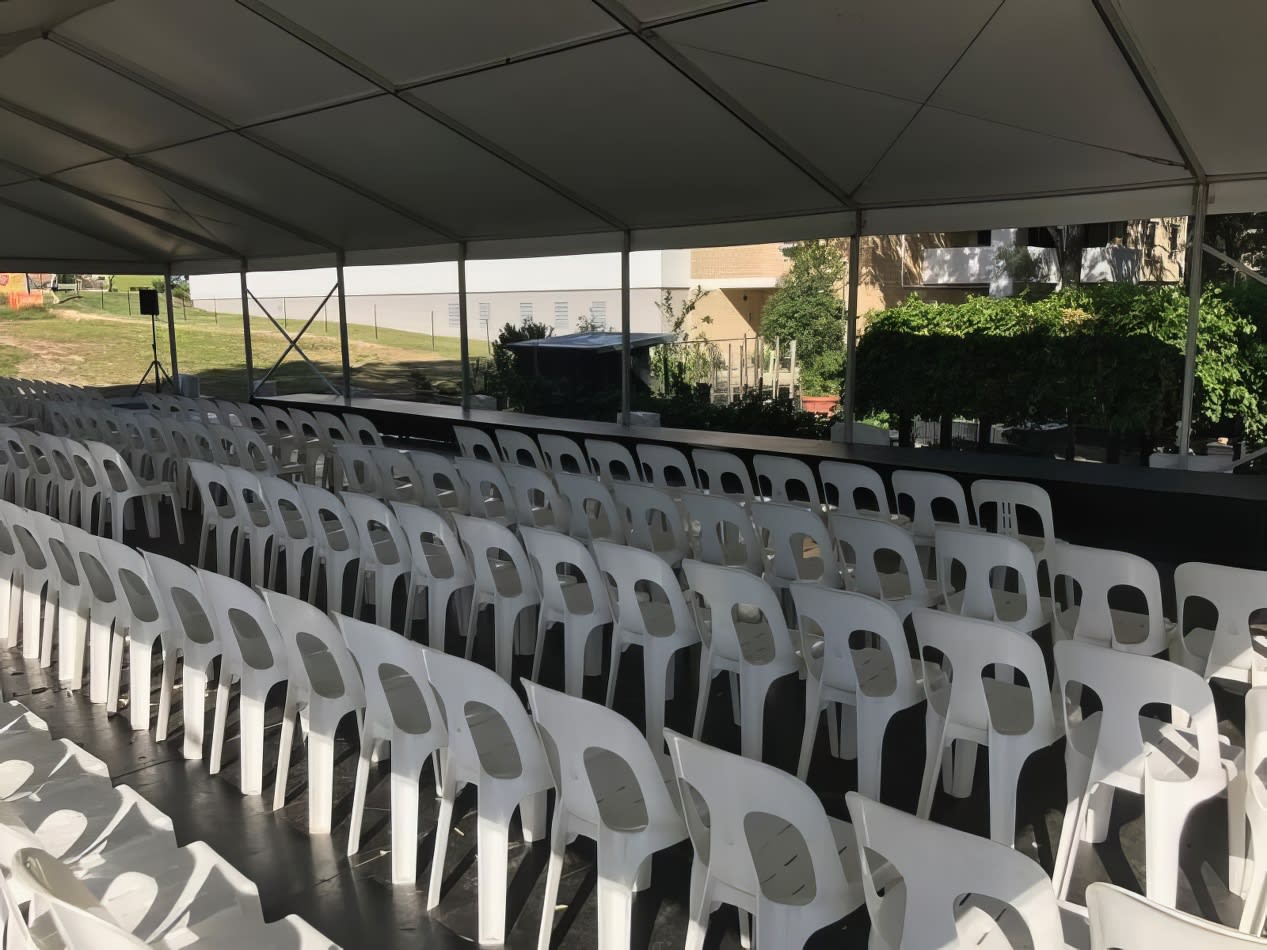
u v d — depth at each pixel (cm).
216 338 2944
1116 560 370
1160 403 885
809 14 552
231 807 371
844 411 945
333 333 2339
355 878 323
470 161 890
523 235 1137
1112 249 1466
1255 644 406
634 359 1303
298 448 934
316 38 678
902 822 178
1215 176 677
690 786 257
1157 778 277
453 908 305
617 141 789
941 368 1012
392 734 314
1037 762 398
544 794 339
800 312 1460
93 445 703
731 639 377
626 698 469
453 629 564
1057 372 940
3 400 1168
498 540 455
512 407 1404
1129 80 559
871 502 848
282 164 986
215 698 475
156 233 1418
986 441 1005
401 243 1262
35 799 278
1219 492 657
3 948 215
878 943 203
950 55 570
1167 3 483
